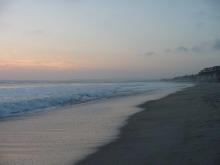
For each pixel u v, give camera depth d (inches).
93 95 1646.2
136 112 840.3
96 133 528.4
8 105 928.9
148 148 406.6
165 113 782.5
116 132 534.6
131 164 339.3
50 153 398.3
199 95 1428.4
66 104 1145.4
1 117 754.2
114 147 422.9
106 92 1925.4
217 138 435.2
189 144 411.8
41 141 470.3
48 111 897.5
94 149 415.2
